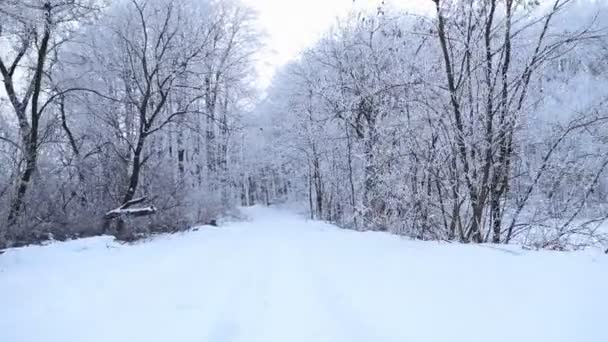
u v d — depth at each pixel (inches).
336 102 906.1
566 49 459.2
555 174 457.4
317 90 973.8
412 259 329.4
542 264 273.4
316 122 1171.3
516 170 481.4
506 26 462.3
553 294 202.8
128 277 326.3
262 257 428.8
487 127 471.2
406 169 557.3
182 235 764.0
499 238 482.3
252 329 186.7
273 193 2566.4
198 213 1061.8
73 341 179.8
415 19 520.1
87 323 205.2
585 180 445.1
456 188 503.5
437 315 185.5
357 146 871.1
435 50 549.3
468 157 486.6
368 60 741.9
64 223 695.1
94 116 943.7
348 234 638.5
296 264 359.3
